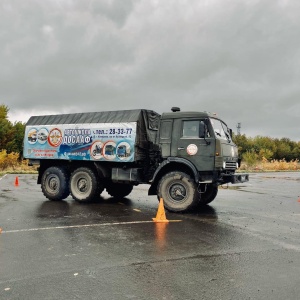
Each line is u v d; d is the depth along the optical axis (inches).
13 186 769.6
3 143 1653.5
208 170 420.2
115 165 487.2
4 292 174.1
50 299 166.1
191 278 193.9
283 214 411.8
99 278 193.3
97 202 511.2
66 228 322.3
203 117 429.4
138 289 177.9
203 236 294.7
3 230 311.7
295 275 199.6
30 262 221.1
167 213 416.8
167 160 438.3
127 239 281.7
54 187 523.8
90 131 488.1
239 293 173.3
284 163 1797.5
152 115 489.1
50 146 521.7
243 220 370.6
